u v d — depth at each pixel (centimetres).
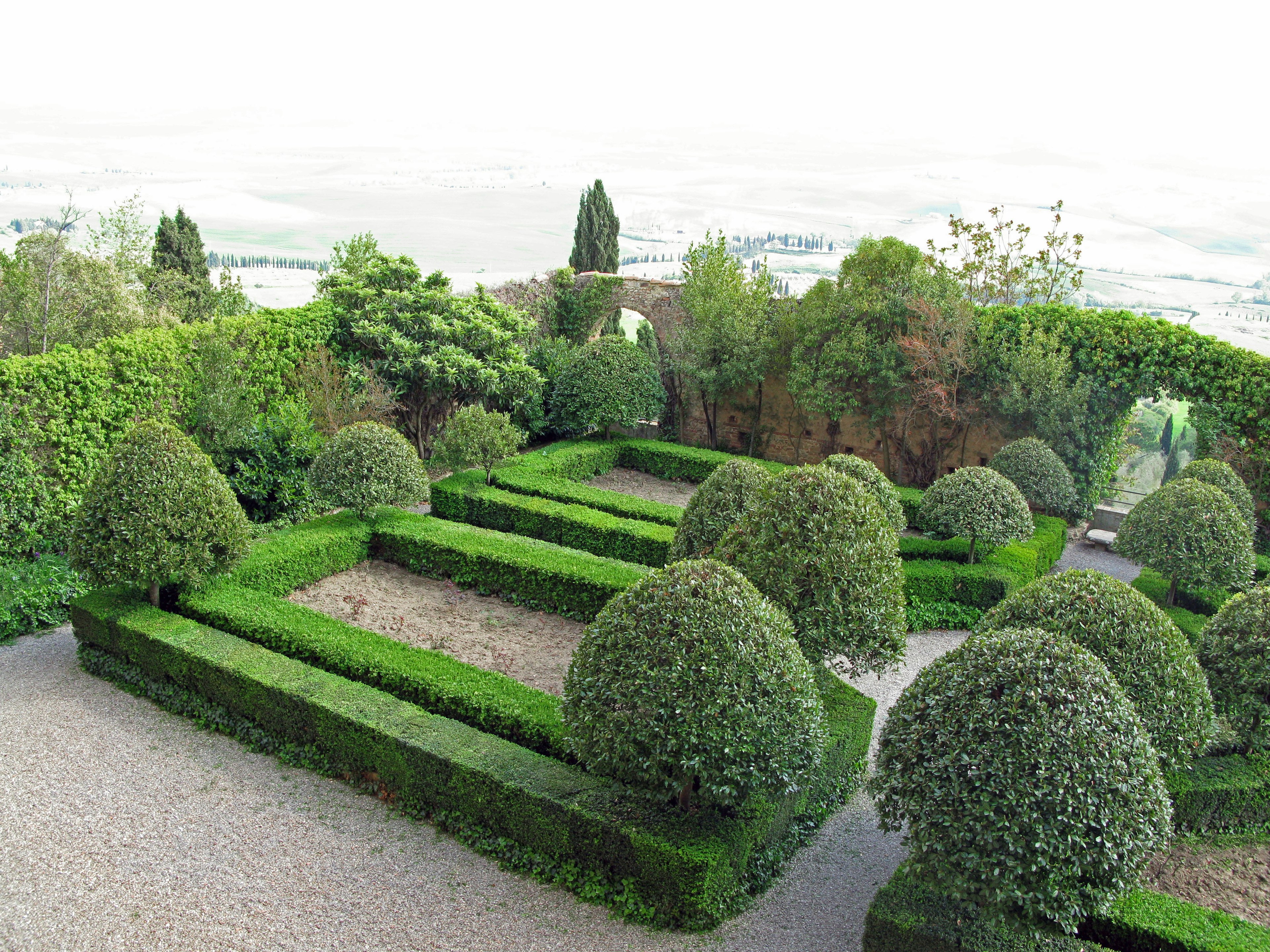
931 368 1638
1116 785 495
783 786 587
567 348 2023
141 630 872
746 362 1844
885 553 769
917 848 528
